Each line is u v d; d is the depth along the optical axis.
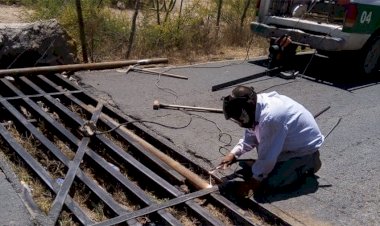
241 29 9.25
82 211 3.22
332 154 4.51
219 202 3.48
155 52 7.79
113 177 3.79
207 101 5.68
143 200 3.48
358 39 6.81
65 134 4.41
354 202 3.66
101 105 5.16
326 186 3.86
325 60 8.48
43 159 4.18
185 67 7.19
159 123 4.88
